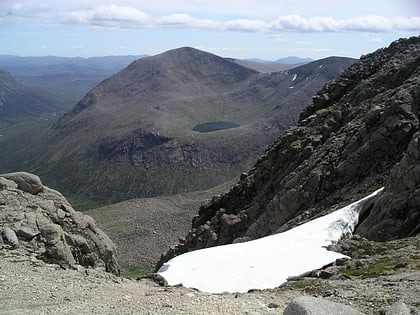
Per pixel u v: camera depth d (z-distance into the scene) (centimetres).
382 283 2148
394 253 2962
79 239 3000
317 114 8931
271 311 1792
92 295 1975
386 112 6003
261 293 2272
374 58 9750
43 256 2573
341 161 6234
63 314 1705
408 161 4156
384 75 8188
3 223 2720
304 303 1432
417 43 9044
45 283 2102
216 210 9294
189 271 2928
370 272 2541
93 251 3152
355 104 8181
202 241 8294
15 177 3281
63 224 3112
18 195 3120
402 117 5775
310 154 7638
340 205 5331
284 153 8331
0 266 2286
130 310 1762
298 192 6450
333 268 2902
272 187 8044
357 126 6775
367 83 8319
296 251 3400
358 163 5928
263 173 8738
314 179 6312
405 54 8612
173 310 1769
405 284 2056
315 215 5569
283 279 2923
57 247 2628
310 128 8631
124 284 2297
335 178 6100
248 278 2903
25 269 2288
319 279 2673
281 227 6131
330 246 3500
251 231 7156
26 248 2575
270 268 3050
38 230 2708
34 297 1897
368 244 3450
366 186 5484
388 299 1841
